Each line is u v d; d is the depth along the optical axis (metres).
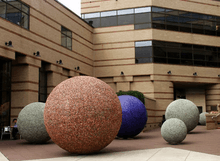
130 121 13.41
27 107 12.41
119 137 14.33
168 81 27.45
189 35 29.09
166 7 28.48
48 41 20.38
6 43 15.33
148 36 27.45
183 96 33.09
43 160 7.37
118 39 28.48
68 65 23.47
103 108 7.59
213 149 9.29
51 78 20.80
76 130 7.36
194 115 15.98
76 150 7.71
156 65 27.05
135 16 28.25
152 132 19.86
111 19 29.06
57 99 7.79
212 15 30.64
